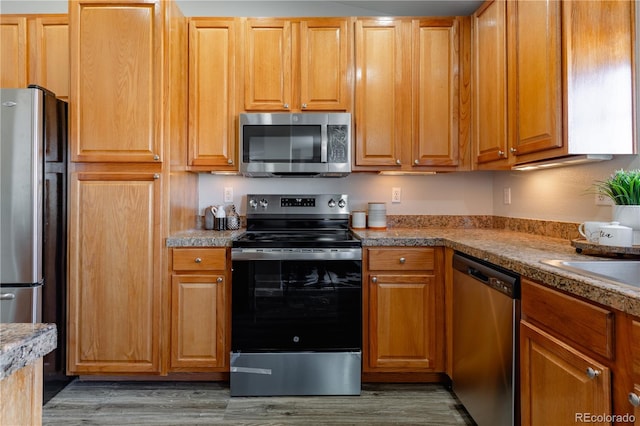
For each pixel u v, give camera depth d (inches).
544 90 64.8
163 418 72.5
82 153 82.3
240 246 81.3
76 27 82.5
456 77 95.3
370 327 83.3
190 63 94.3
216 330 82.8
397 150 95.7
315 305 81.4
